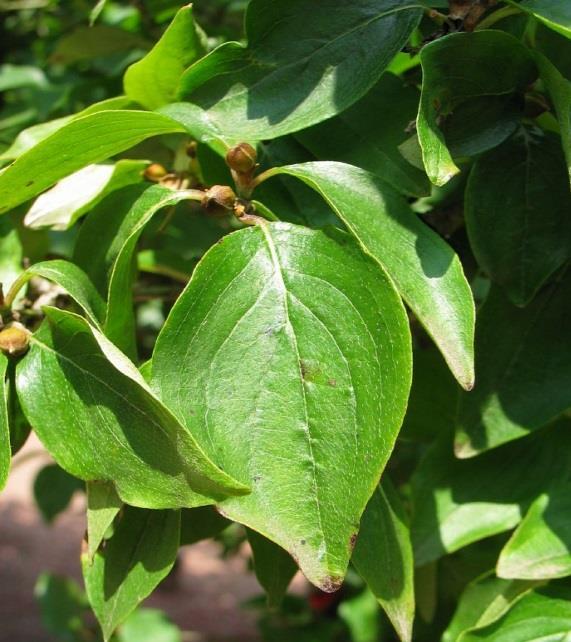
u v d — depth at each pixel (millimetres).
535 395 326
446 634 350
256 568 337
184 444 265
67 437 286
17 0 757
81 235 319
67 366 288
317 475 271
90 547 283
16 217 395
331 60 314
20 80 562
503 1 298
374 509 307
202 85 320
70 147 300
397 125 325
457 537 339
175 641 798
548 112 324
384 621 771
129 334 306
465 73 301
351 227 280
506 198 323
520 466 345
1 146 459
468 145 307
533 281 323
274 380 278
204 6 562
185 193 303
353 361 277
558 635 320
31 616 1705
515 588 334
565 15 294
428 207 361
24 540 2090
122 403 281
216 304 283
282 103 314
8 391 304
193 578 2014
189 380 280
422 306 281
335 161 312
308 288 283
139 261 406
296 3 315
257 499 270
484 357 329
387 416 271
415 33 361
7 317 306
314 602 860
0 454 286
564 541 319
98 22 619
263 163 332
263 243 287
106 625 302
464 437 325
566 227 323
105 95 531
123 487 280
